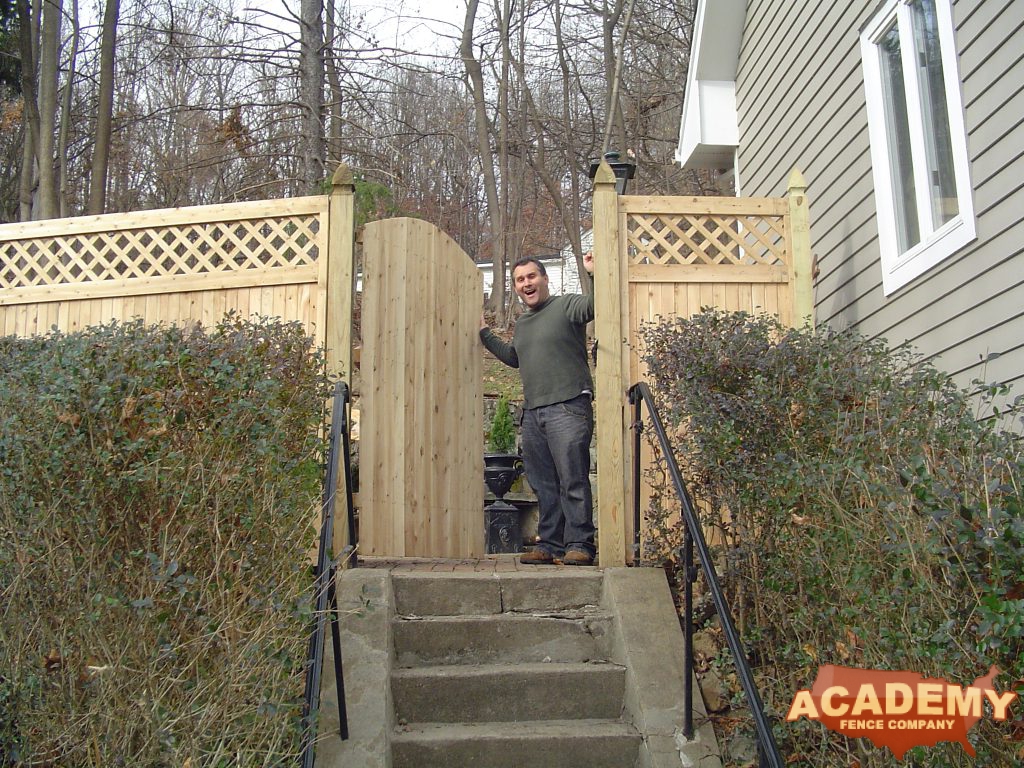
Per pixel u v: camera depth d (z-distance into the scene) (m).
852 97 6.27
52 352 3.53
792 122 7.38
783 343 4.13
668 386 4.36
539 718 3.90
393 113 15.45
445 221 23.92
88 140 16.78
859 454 3.18
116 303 5.25
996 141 4.51
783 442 3.87
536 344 5.32
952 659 2.52
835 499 3.20
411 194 20.05
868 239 6.01
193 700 2.87
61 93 15.56
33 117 11.24
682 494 3.55
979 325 4.66
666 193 20.06
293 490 3.73
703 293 5.18
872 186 5.95
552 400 5.21
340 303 4.92
